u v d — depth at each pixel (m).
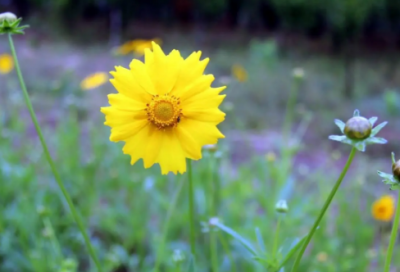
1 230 0.55
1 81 1.42
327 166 0.91
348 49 1.93
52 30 2.47
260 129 1.15
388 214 0.54
